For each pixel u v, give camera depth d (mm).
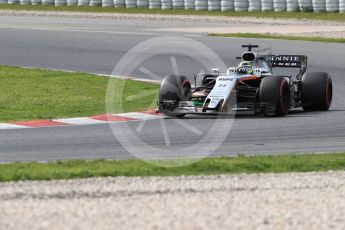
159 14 157875
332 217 31938
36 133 55438
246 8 156875
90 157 46906
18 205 33500
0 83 80688
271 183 38281
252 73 62656
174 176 40250
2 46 108812
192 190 36625
